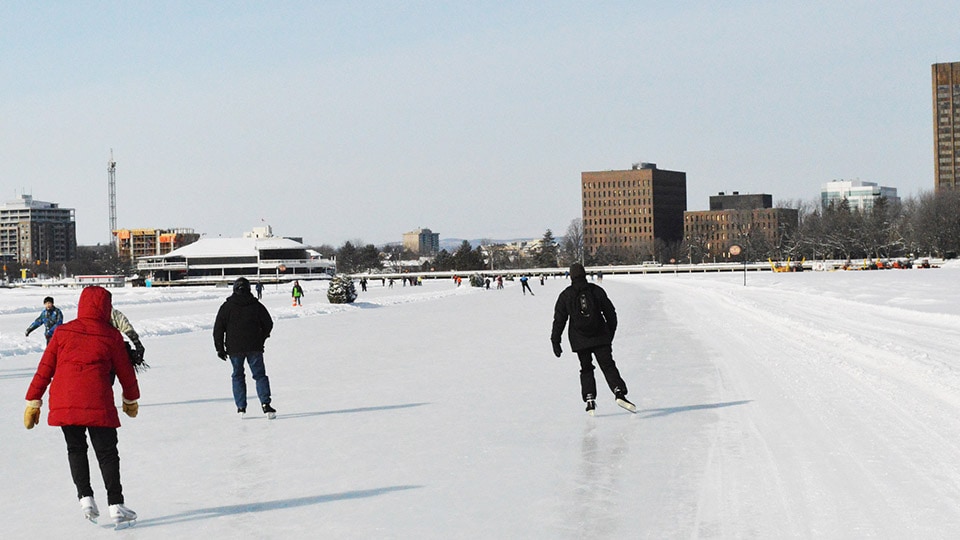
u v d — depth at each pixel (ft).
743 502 25.09
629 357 65.57
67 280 604.08
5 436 39.24
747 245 647.97
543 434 36.37
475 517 24.43
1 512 26.25
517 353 72.79
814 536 21.81
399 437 36.42
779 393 45.42
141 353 32.96
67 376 23.63
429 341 86.28
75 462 23.90
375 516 24.72
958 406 40.40
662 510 24.58
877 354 62.54
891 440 32.91
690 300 168.35
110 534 23.62
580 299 39.75
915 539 21.38
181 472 30.81
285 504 26.22
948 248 491.31
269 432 38.29
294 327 111.04
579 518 24.07
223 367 65.87
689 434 35.32
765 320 104.27
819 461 29.76
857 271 400.67
